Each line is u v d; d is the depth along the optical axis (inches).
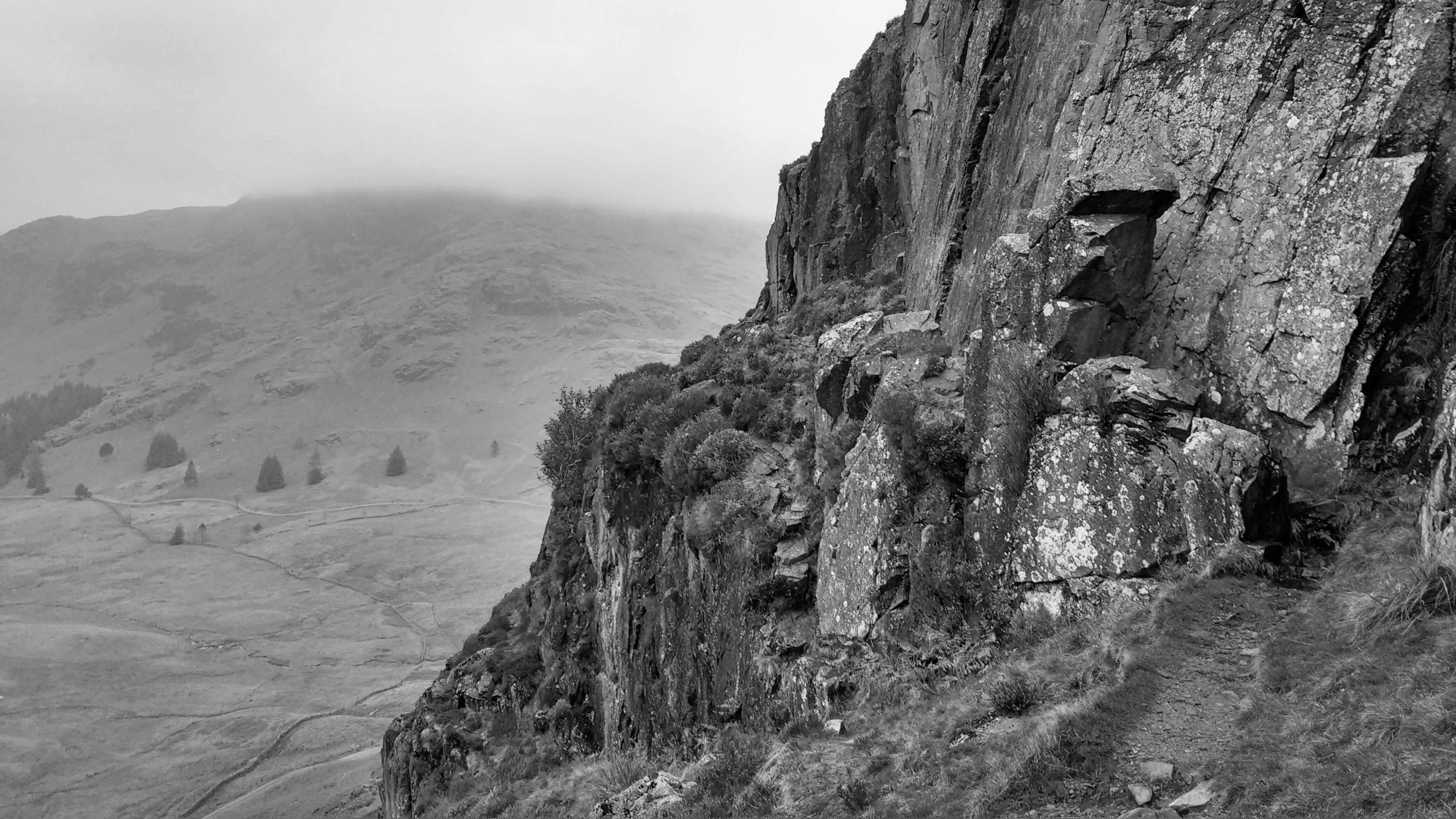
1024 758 470.6
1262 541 572.4
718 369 1537.9
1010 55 1117.7
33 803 5378.9
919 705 622.2
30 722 6727.4
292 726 6235.2
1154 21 840.3
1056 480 666.2
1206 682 486.0
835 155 2043.6
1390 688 414.0
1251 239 693.3
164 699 7219.5
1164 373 674.2
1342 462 604.4
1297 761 395.2
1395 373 608.4
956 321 1019.3
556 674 1619.1
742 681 914.7
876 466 816.9
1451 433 491.5
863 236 1904.5
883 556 773.3
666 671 1147.3
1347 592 516.7
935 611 719.1
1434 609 455.2
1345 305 621.3
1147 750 448.1
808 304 1764.3
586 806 888.3
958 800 471.8
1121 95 840.9
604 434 1603.1
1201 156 752.3
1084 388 678.5
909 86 1662.2
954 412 789.9
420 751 1747.0
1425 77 646.5
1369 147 648.4
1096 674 538.9
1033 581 662.5
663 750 1049.5
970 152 1141.7
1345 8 701.3
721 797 625.6
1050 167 904.3
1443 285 602.5
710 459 1127.0
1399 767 361.7
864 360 972.6
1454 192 609.9
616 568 1403.8
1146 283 737.6
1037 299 741.3
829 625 826.8
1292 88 713.0
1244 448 589.9
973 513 724.7
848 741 613.3
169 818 4923.7
